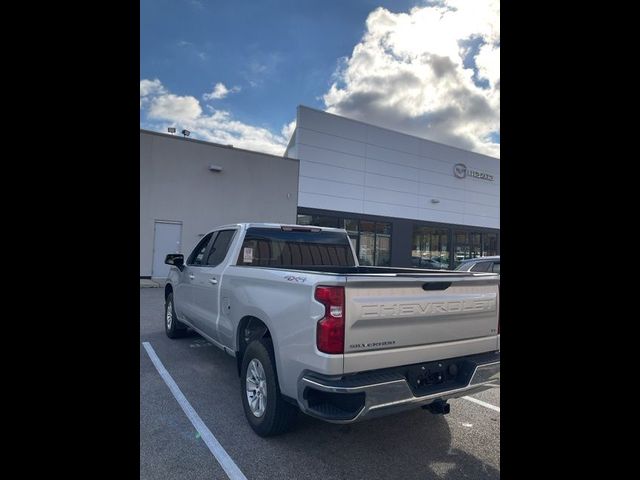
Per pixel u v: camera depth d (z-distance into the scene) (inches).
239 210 730.2
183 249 674.2
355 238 912.9
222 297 174.9
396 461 120.8
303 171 834.8
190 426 140.3
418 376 117.7
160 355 227.6
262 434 131.3
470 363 126.9
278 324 124.0
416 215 1013.8
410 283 116.7
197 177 690.2
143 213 642.2
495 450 128.2
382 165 951.6
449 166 1080.2
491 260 325.7
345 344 105.3
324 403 112.2
